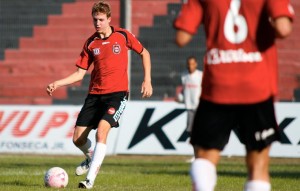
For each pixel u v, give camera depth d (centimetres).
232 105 1761
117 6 9631
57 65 9338
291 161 6247
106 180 3678
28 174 4081
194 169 1742
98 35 3297
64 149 6725
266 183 1759
